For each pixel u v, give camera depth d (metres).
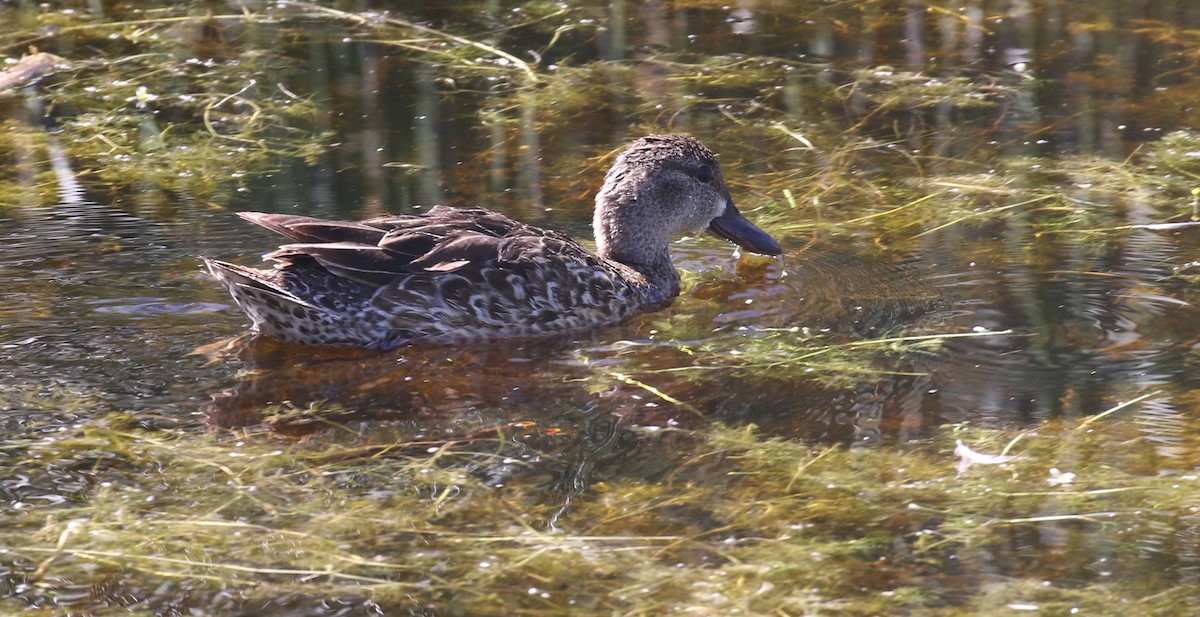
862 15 22.06
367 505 9.10
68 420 10.20
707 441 9.99
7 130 17.69
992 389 10.76
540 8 22.44
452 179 16.12
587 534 8.79
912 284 13.19
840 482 9.39
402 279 11.95
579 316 12.55
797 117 18.16
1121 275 13.16
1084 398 10.55
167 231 14.34
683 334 12.26
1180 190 15.50
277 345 11.79
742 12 22.23
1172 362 11.14
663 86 19.23
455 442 10.02
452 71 19.75
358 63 20.11
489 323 12.20
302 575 8.32
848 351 11.59
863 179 16.20
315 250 11.70
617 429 10.22
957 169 16.36
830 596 8.14
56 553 8.52
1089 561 8.48
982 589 8.20
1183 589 8.16
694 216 14.04
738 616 7.93
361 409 10.59
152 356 11.40
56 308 12.23
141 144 17.25
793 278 13.59
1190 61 19.61
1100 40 20.62
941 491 9.28
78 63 20.00
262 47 20.78
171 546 8.62
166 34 21.28
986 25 21.47
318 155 16.91
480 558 8.52
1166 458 9.62
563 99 18.73
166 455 9.73
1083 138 17.17
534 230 12.88
